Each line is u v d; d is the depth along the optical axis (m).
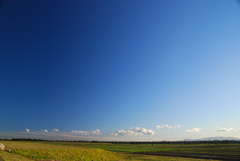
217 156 80.56
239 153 94.81
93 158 61.12
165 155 86.62
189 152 105.69
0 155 35.00
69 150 59.41
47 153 48.78
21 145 54.28
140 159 70.06
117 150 118.06
